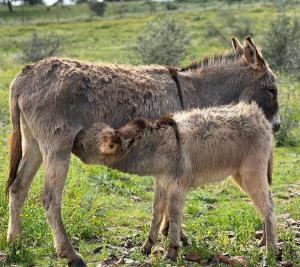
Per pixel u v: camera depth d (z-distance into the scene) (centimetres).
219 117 621
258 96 740
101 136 583
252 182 625
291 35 2208
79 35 3575
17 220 640
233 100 729
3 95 1625
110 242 666
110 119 640
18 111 637
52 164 614
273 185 927
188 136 603
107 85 639
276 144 1217
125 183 912
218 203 845
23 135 650
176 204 603
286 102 1438
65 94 614
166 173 602
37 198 775
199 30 3425
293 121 1332
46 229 668
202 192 882
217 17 3831
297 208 799
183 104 689
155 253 629
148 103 659
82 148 623
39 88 621
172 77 692
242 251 623
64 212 718
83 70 634
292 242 636
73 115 618
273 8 4081
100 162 616
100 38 3422
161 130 599
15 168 631
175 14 4219
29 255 607
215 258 607
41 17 5712
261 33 3042
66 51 2891
